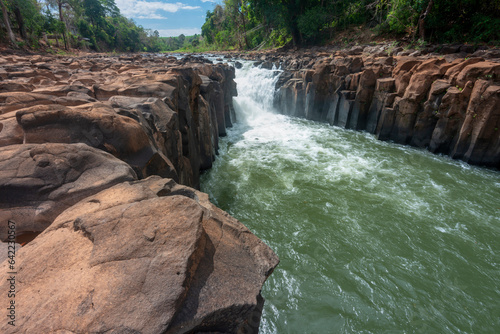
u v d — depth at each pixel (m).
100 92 7.17
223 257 2.51
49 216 2.93
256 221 8.48
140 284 1.89
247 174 11.77
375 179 11.16
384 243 7.52
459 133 12.58
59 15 51.62
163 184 3.35
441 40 20.86
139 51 90.12
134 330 1.66
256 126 19.14
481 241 7.61
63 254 2.16
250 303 2.22
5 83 6.56
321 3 31.14
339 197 9.79
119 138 4.18
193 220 2.41
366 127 17.16
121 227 2.30
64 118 3.87
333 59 19.83
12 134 3.81
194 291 2.05
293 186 10.66
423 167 12.24
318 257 7.02
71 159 3.28
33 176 3.03
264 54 33.00
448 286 6.25
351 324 5.40
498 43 17.27
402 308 5.73
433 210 8.99
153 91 7.34
